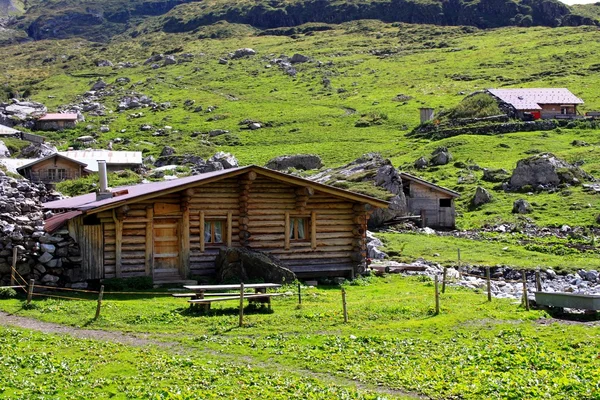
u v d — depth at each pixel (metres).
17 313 27.94
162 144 135.38
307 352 22.80
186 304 30.30
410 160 102.81
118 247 35.28
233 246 38.03
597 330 26.16
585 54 193.12
